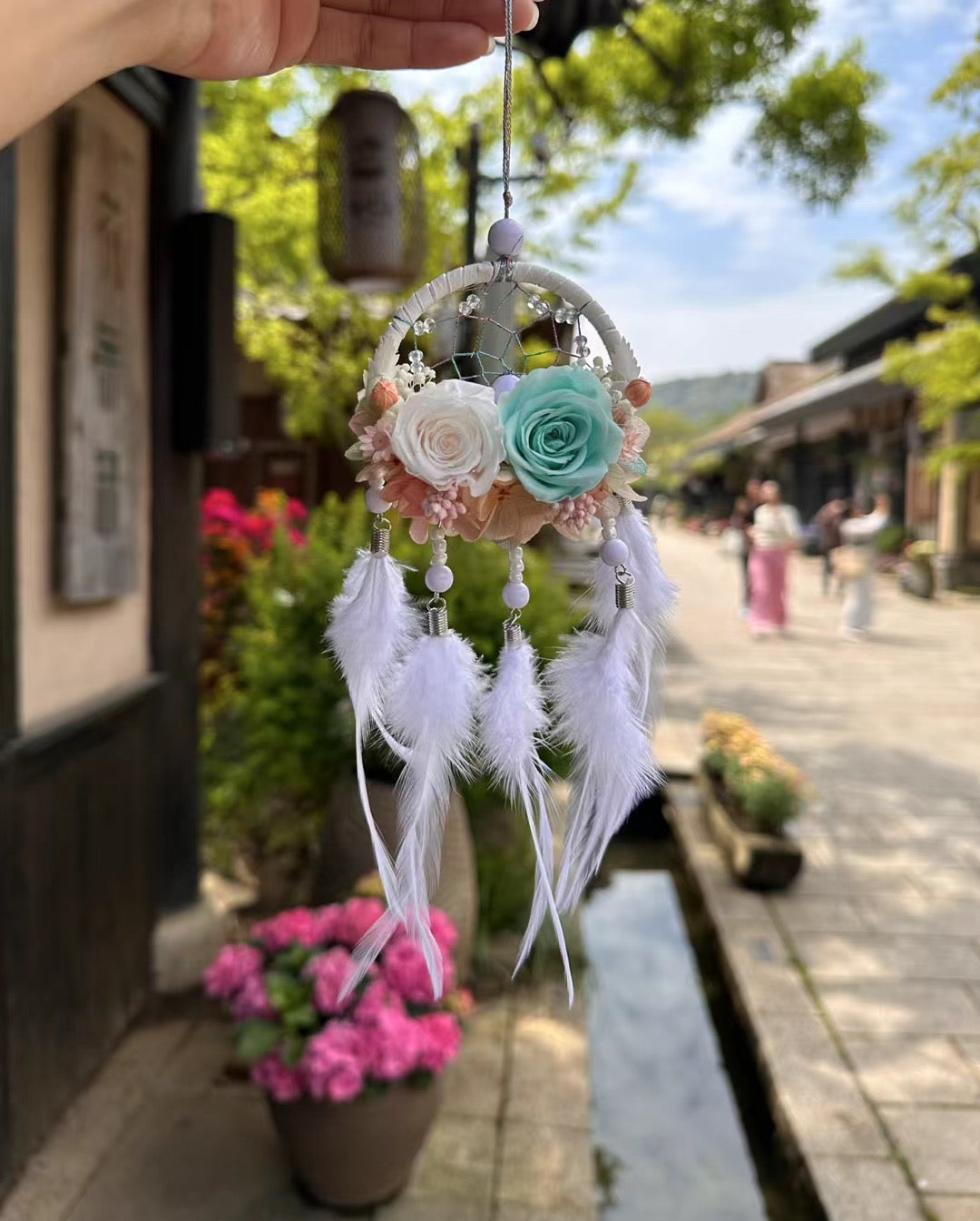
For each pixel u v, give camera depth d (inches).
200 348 115.2
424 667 36.8
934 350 424.8
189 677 125.3
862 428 816.9
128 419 107.2
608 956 152.9
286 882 145.3
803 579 687.7
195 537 126.3
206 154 257.3
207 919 123.9
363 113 112.3
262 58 46.1
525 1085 101.8
